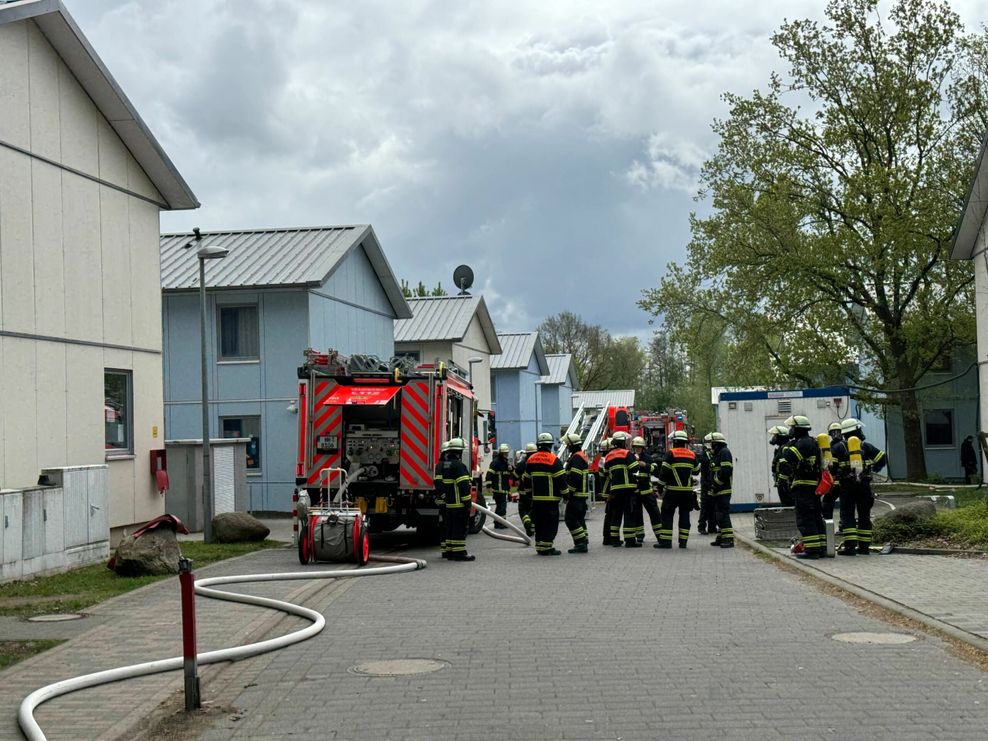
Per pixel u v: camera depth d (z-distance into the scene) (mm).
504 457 25891
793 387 40125
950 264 37031
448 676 7812
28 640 9414
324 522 15672
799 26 38469
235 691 7527
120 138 19141
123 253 19266
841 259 36875
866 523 15734
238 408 30188
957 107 37594
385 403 17922
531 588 12875
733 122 39562
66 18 16625
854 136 38219
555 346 99312
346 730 6387
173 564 14250
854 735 5949
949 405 44188
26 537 13664
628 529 18766
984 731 5992
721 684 7324
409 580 14070
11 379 15922
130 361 19406
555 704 6859
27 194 16453
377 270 35250
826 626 9633
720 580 13273
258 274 29984
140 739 6316
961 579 12422
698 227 40875
